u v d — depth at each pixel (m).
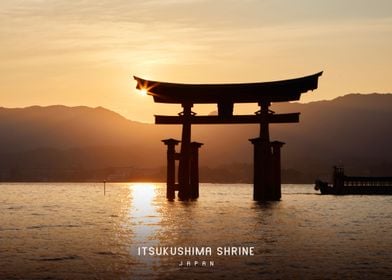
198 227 54.59
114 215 72.75
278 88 77.38
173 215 69.06
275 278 30.56
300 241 44.56
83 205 99.69
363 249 40.25
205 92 79.50
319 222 61.09
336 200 108.62
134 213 75.81
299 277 30.83
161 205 88.38
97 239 45.69
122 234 49.16
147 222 60.59
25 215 73.88
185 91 79.88
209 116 80.69
